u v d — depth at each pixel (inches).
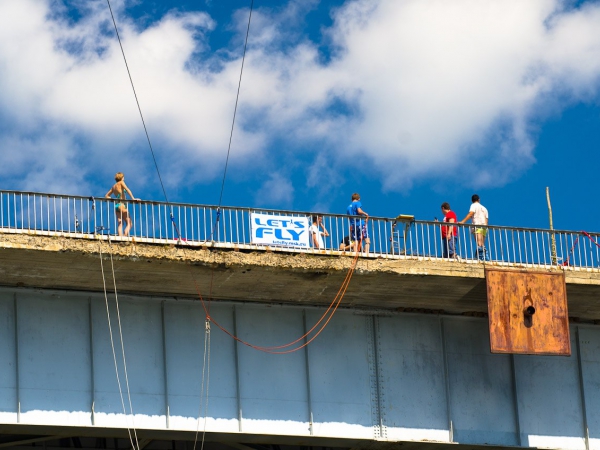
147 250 1891.0
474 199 2124.8
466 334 2172.7
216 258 1921.8
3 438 2169.0
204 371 2010.3
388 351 2117.4
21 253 1836.9
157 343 1999.3
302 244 1973.4
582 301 2161.7
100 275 1930.4
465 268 2043.6
